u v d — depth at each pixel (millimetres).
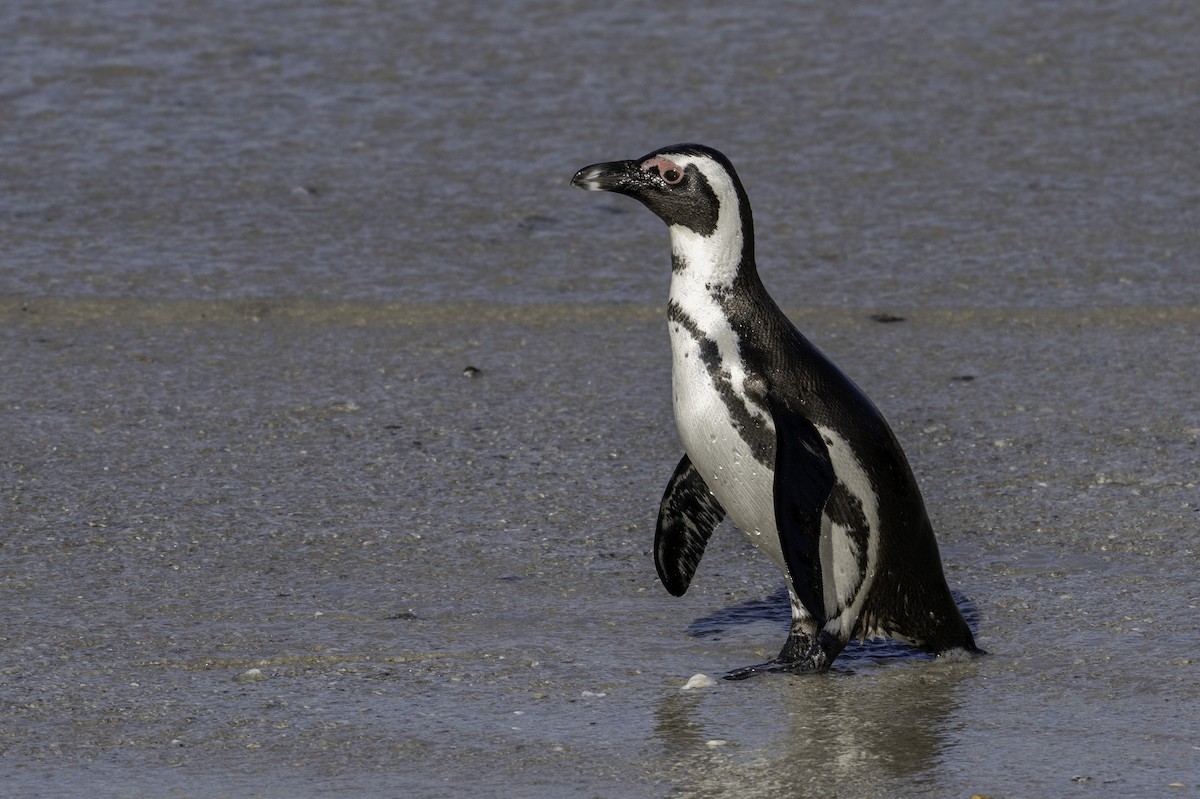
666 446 34281
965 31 70312
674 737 21375
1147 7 73000
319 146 57062
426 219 50875
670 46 68188
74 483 31750
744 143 57656
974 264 47344
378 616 25719
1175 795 19484
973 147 57469
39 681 23016
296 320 43219
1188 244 48750
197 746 21016
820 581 21562
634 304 44438
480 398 37344
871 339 41844
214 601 26234
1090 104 61750
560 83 63781
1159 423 35375
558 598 26609
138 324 42594
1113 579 27156
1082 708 22234
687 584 25219
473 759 20672
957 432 35094
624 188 23219
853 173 55031
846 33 70000
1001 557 28359
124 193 52312
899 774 20219
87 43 67125
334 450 33906
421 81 63875
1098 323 42938
